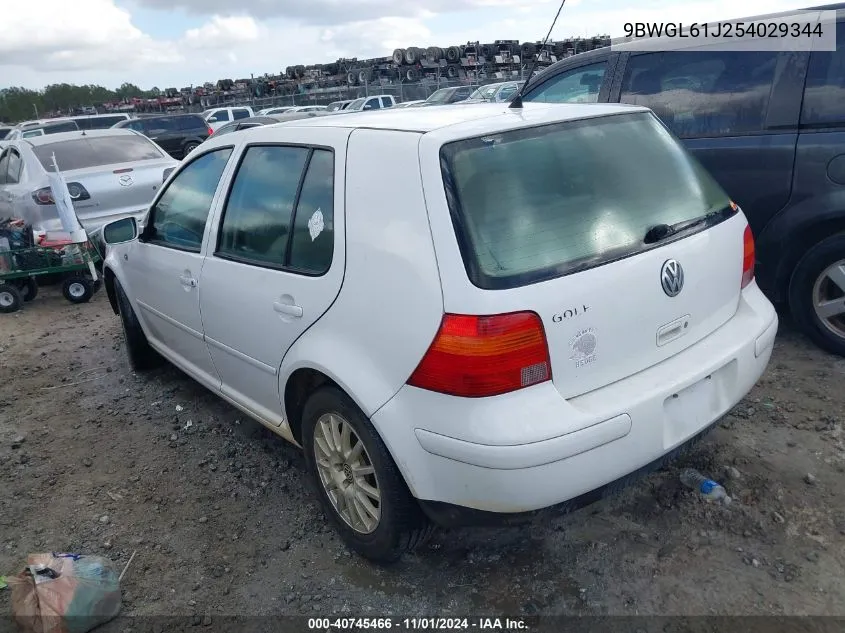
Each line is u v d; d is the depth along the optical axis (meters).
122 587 2.92
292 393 3.13
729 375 2.80
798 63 4.21
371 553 2.87
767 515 2.98
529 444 2.25
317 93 35.22
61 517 3.44
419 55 33.28
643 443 2.46
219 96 45.34
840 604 2.51
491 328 2.25
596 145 2.80
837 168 4.05
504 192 2.47
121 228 4.30
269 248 3.17
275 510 3.38
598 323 2.42
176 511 3.43
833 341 4.29
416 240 2.42
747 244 3.09
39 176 8.23
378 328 2.52
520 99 3.08
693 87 4.68
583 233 2.51
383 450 2.61
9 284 7.27
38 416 4.62
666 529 2.96
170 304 4.11
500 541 2.99
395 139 2.62
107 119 24.34
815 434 3.52
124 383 5.08
